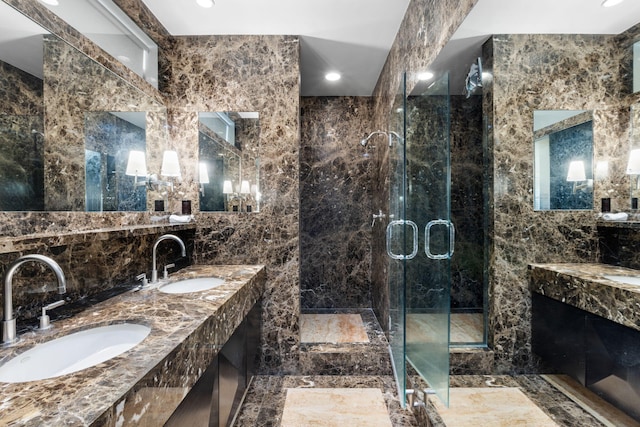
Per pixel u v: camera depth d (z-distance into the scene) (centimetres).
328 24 229
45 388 71
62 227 142
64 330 109
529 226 144
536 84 136
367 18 223
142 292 163
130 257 178
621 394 103
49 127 138
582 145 122
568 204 129
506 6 122
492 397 144
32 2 131
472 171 215
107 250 160
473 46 154
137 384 73
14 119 121
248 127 243
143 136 212
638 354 98
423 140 198
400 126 197
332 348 248
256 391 218
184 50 243
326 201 374
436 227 181
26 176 126
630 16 105
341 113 373
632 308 99
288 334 241
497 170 153
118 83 188
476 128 212
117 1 190
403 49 226
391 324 245
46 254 124
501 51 146
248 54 243
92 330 114
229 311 147
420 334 203
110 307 135
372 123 367
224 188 245
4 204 116
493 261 158
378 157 326
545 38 131
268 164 244
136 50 226
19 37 125
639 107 106
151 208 220
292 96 242
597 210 120
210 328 122
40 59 134
